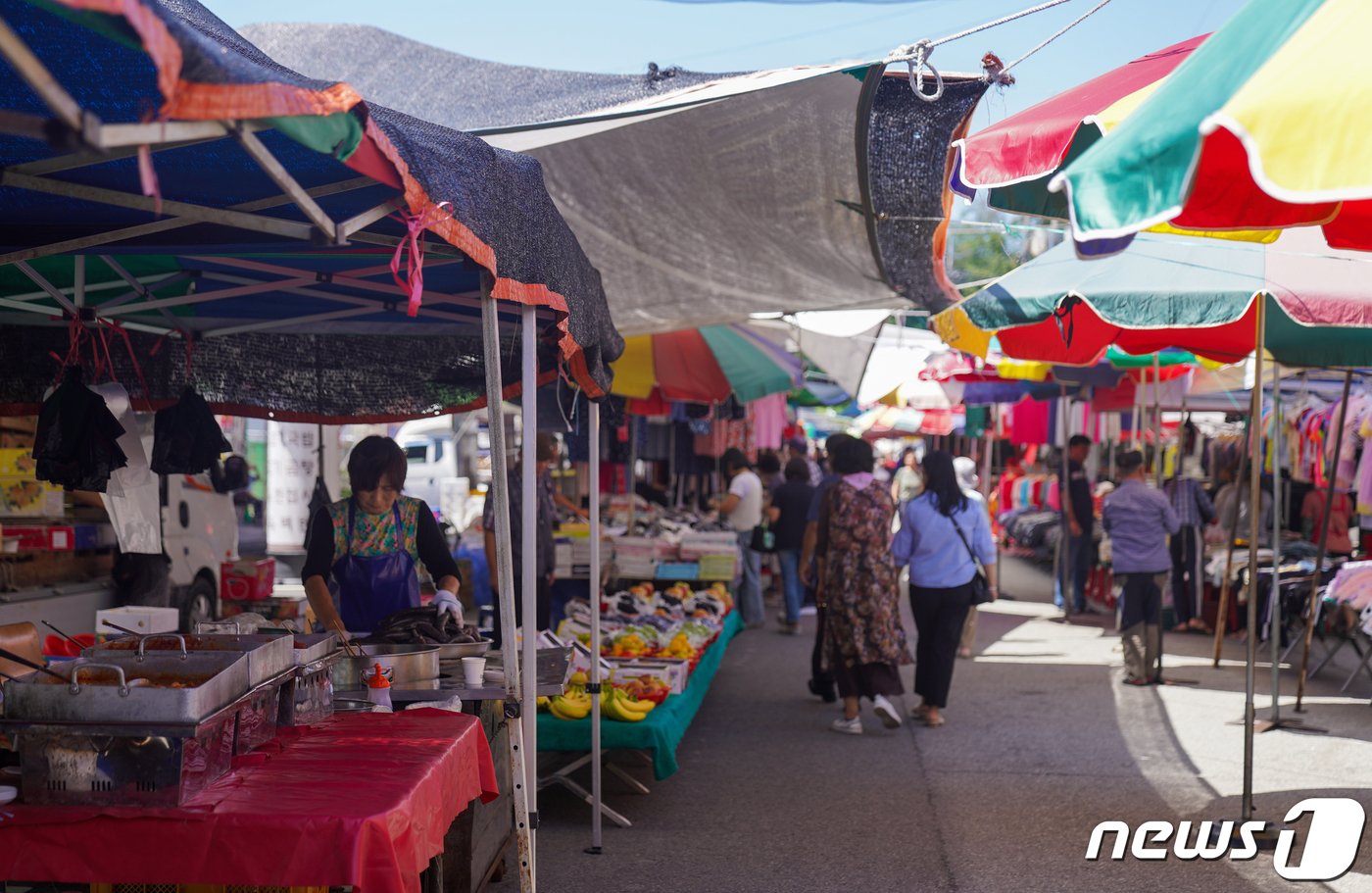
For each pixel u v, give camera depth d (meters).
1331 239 5.23
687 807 7.30
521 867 4.83
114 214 4.14
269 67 3.26
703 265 8.95
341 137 2.68
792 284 9.38
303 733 4.35
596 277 5.58
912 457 22.69
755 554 15.64
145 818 3.32
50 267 5.89
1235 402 16.98
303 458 16.27
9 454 9.23
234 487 11.80
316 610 5.86
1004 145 5.36
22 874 3.29
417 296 3.14
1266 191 3.07
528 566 5.06
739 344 13.87
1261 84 3.24
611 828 6.86
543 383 7.24
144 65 3.01
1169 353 13.03
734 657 13.27
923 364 17.03
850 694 9.38
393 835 3.37
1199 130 3.18
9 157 3.56
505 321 6.53
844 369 15.04
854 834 6.73
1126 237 3.83
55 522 9.42
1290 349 9.59
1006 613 17.41
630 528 13.90
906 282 8.65
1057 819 7.06
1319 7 3.52
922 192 7.13
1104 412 19.02
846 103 6.55
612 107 6.93
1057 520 22.23
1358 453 12.78
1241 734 9.31
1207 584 15.37
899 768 8.28
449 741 4.22
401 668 5.12
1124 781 7.91
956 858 6.32
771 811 7.21
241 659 3.84
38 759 3.40
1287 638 12.91
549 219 4.57
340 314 6.37
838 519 9.30
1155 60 5.55
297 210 3.83
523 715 5.01
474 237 3.64
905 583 21.58
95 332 6.48
